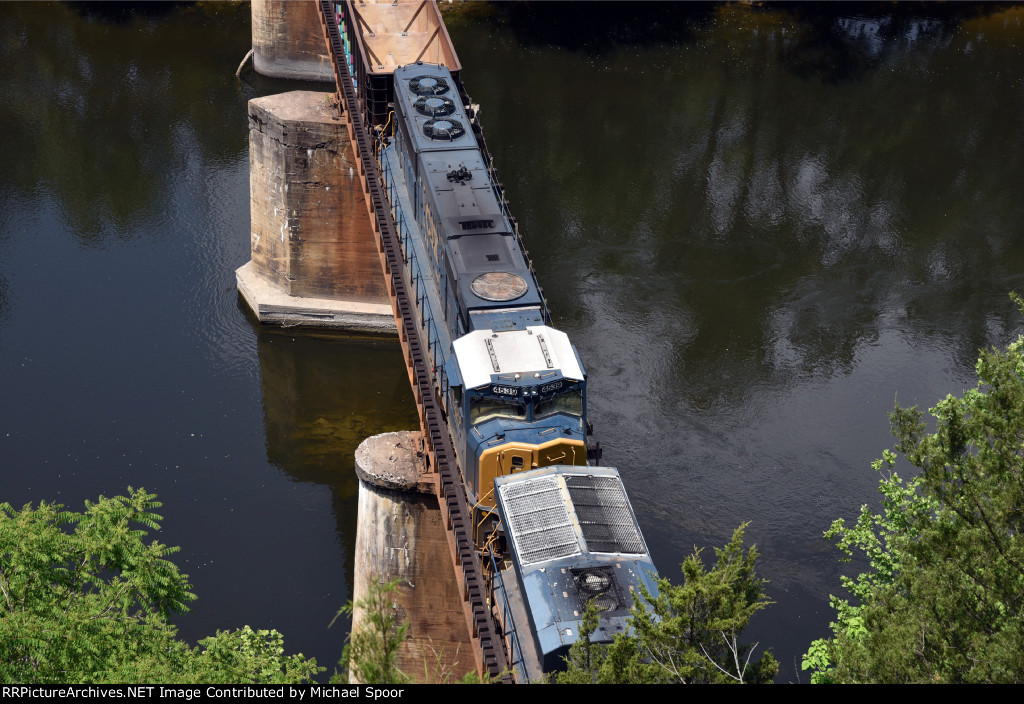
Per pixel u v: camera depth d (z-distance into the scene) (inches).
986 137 3587.6
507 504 1267.2
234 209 3100.4
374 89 2252.7
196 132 3491.6
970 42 4190.5
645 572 1192.2
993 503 997.8
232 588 1999.3
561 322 2736.2
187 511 2171.5
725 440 2372.0
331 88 3814.0
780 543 2113.7
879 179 3348.9
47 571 1216.8
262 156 2645.2
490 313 1507.1
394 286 1865.2
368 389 2615.7
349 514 2194.9
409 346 1763.0
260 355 2677.2
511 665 1219.2
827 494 2228.1
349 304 2758.4
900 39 4197.8
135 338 2615.7
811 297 2847.0
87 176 3218.5
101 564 1255.5
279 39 3742.6
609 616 1126.4
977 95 3838.6
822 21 4293.8
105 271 2824.8
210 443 2351.1
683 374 2566.4
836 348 2662.4
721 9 4367.6
